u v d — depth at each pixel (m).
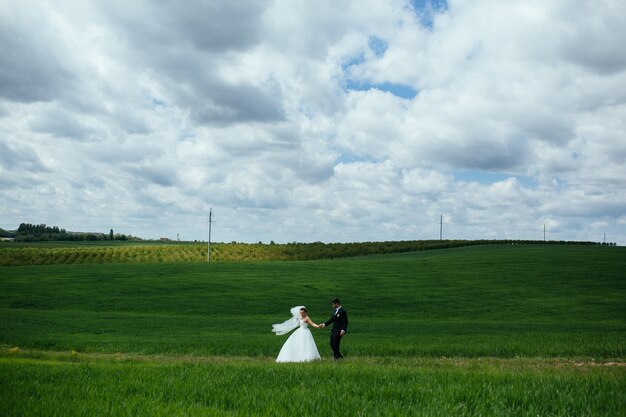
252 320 42.38
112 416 7.45
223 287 63.53
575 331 34.25
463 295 57.94
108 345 25.83
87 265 87.75
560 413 7.50
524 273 74.88
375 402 8.38
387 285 65.31
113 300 54.34
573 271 76.31
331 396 8.75
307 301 54.28
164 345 25.81
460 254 103.75
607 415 7.34
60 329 33.47
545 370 13.80
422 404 8.22
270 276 73.56
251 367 12.97
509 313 47.84
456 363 18.55
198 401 8.67
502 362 19.38
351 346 25.14
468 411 7.78
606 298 56.09
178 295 57.75
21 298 55.09
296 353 19.75
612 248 114.38
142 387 9.70
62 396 8.83
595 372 13.09
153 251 119.12
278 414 7.51
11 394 8.90
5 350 22.72
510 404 8.21
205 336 31.08
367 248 122.38
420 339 28.92
